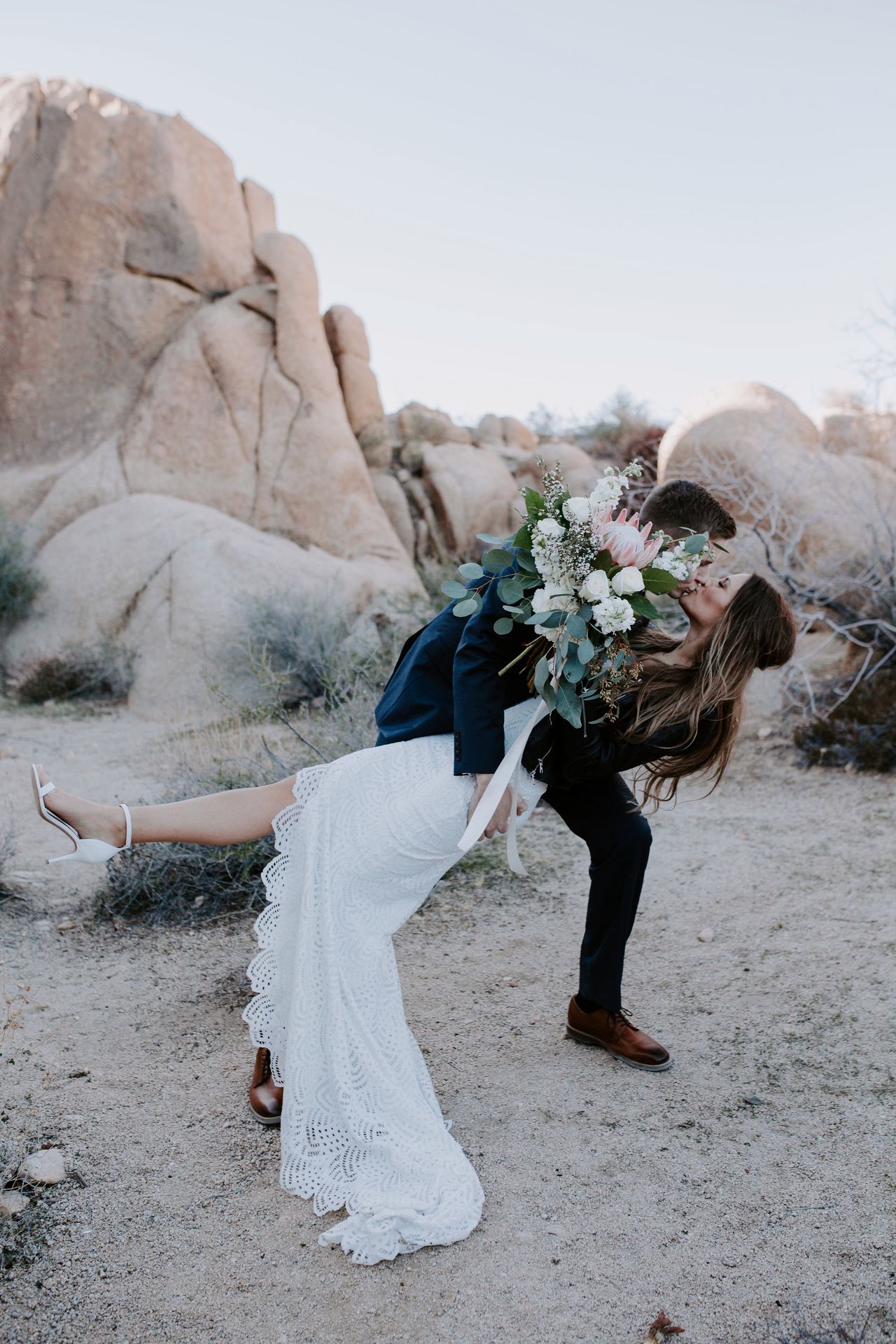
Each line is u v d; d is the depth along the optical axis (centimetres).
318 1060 262
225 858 454
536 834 572
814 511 882
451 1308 220
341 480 1286
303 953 262
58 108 1286
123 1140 279
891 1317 215
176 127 1334
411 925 441
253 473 1263
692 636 294
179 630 973
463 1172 254
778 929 425
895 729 669
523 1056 329
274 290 1330
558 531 257
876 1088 304
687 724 287
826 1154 273
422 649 288
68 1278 228
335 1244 239
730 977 383
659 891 478
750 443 947
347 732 560
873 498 852
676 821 584
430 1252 238
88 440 1260
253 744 629
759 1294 222
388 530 1331
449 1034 344
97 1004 363
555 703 262
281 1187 260
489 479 1500
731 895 468
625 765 295
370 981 266
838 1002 358
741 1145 278
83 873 500
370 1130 257
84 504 1195
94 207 1284
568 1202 254
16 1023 343
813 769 667
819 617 745
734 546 841
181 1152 275
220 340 1277
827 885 471
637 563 260
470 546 1460
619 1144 279
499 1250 238
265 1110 288
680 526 292
